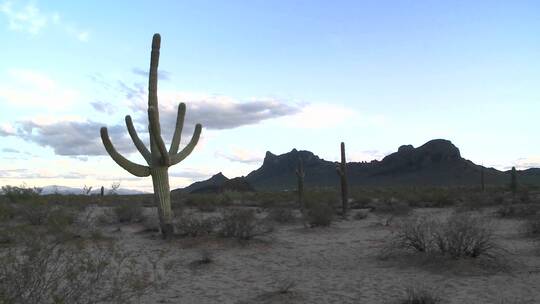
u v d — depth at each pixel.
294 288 8.79
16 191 23.22
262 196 42.53
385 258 11.50
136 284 5.99
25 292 4.91
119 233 16.59
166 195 15.00
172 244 13.76
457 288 8.52
